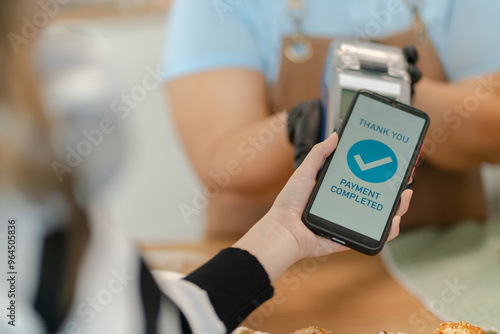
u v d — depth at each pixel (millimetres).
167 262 743
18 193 293
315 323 608
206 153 889
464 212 867
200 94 905
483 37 861
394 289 675
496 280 673
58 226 307
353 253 771
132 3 1600
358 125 504
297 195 497
